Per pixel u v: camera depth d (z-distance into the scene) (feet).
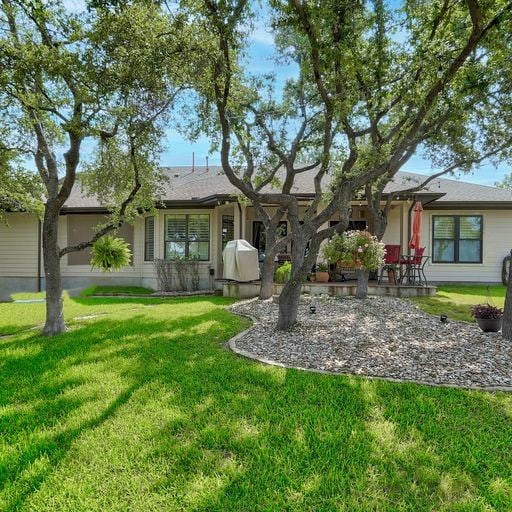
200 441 8.57
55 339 18.48
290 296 20.08
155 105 18.60
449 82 17.70
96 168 23.66
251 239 47.62
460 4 16.61
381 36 19.83
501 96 24.93
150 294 38.75
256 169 38.04
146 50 15.02
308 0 15.52
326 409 10.14
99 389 11.70
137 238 45.09
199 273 42.65
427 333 19.13
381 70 20.31
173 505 6.61
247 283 36.91
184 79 16.65
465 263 43.80
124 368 13.71
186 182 50.08
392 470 7.47
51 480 7.32
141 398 10.95
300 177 46.55
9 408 10.48
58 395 11.31
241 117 27.48
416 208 35.29
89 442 8.61
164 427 9.22
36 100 17.19
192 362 14.29
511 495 6.74
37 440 8.69
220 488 6.98
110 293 39.40
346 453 8.04
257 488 6.98
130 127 18.54
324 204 39.47
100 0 13.09
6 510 6.57
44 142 20.12
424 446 8.29
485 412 9.93
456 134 28.84
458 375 12.93
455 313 25.05
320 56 17.58
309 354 15.53
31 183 25.84
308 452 8.08
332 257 26.43
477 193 45.16
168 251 43.52
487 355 15.17
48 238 20.20
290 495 6.81
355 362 14.46
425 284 37.37
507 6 14.17
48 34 15.80
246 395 11.07
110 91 15.53
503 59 18.75
